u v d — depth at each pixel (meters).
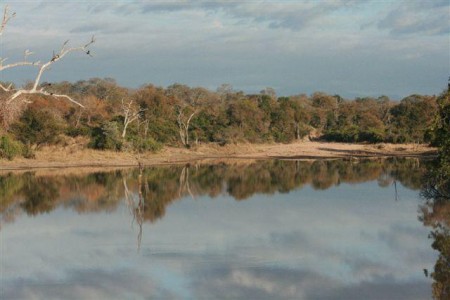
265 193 33.41
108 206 28.52
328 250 17.94
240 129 79.69
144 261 16.78
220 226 22.50
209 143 73.31
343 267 15.78
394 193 32.25
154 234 20.95
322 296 13.17
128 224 23.25
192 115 73.31
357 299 12.93
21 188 35.53
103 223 23.58
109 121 65.50
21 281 14.86
